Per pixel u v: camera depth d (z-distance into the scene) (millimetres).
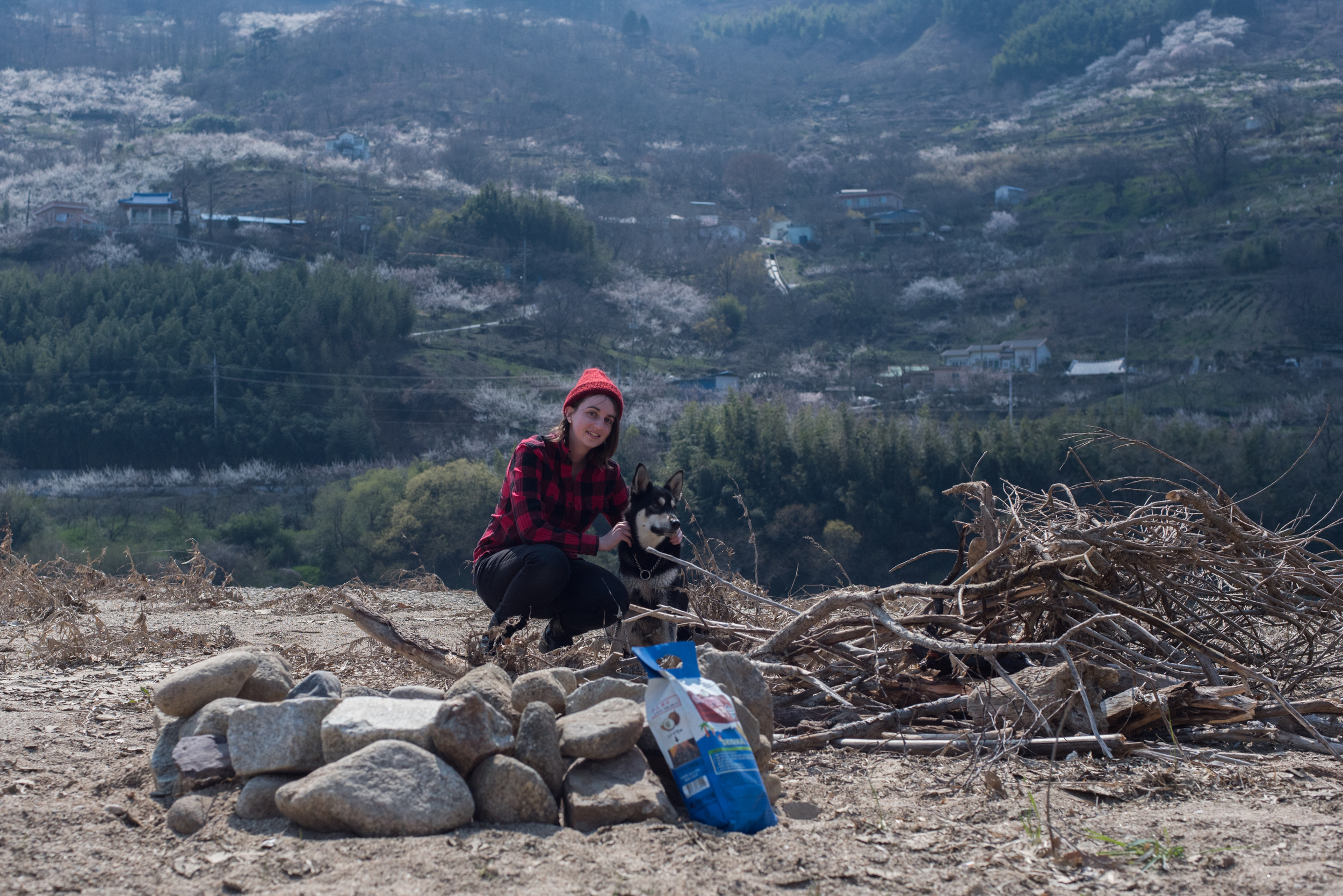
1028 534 3248
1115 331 70875
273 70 158750
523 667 3320
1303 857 1920
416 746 2107
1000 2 182125
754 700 2580
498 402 54906
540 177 120625
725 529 37156
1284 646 3311
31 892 1715
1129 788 2365
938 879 1815
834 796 2367
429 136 134750
